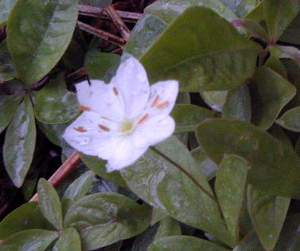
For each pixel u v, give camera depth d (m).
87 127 0.06
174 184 0.07
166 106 0.06
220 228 0.07
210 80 0.07
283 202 0.07
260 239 0.07
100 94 0.06
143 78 0.06
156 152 0.07
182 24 0.07
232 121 0.06
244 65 0.07
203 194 0.07
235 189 0.06
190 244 0.07
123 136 0.06
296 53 0.07
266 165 0.07
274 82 0.07
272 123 0.07
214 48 0.07
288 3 0.07
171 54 0.07
